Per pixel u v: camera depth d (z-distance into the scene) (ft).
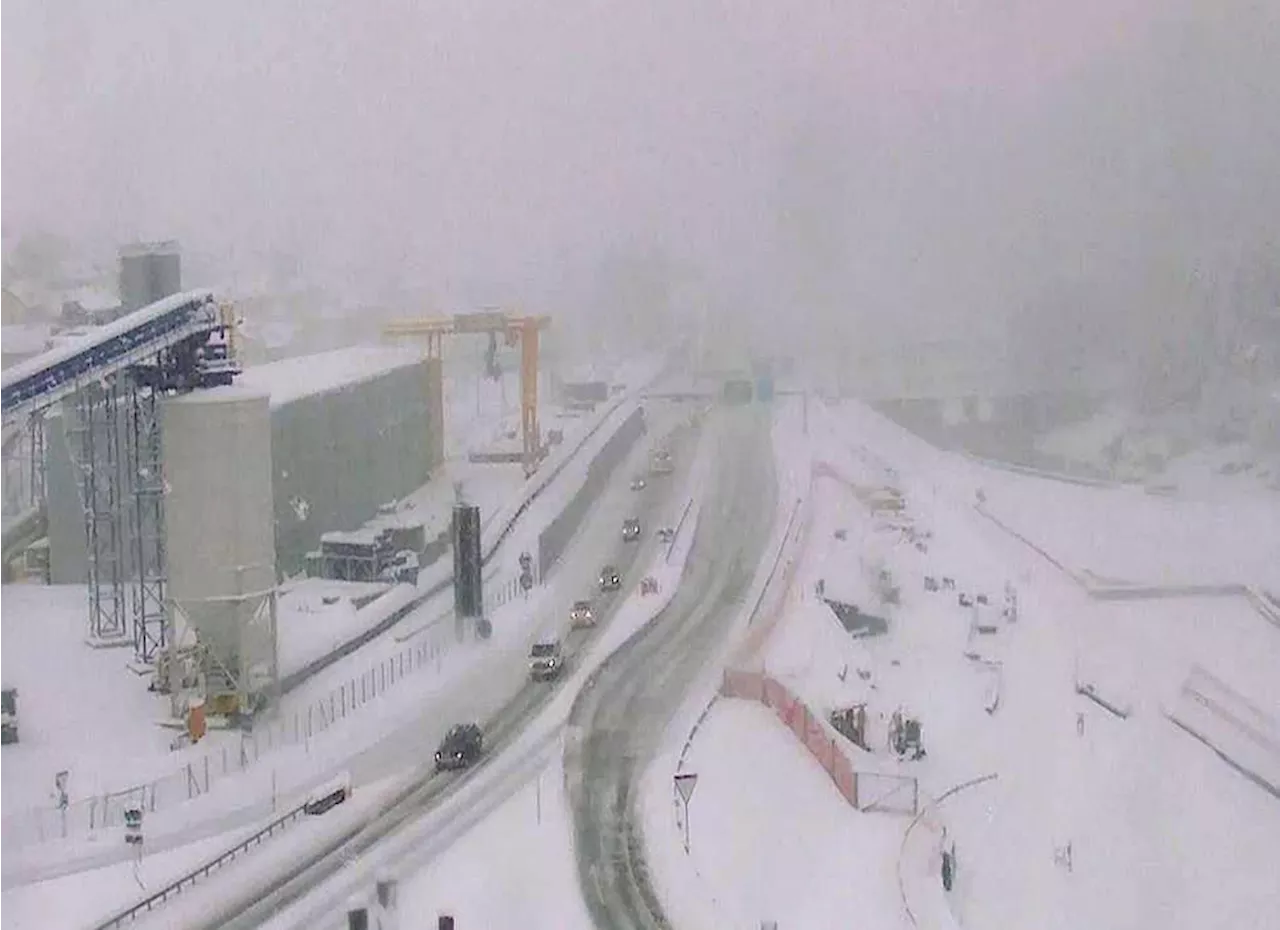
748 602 279.49
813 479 408.87
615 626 262.06
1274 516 391.24
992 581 323.57
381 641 252.01
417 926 144.25
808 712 204.23
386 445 343.26
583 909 149.18
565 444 420.77
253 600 206.08
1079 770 214.69
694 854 165.78
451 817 173.37
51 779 182.29
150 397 225.97
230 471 201.87
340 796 178.50
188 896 150.30
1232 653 281.95
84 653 230.07
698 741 203.72
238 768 189.06
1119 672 263.90
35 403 192.13
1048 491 430.61
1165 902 177.58
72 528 268.00
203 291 212.02
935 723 229.86
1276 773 217.56
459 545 252.62
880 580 304.91
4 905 145.07
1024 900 172.76
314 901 149.38
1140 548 358.02
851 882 162.50
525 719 210.79
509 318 390.01
